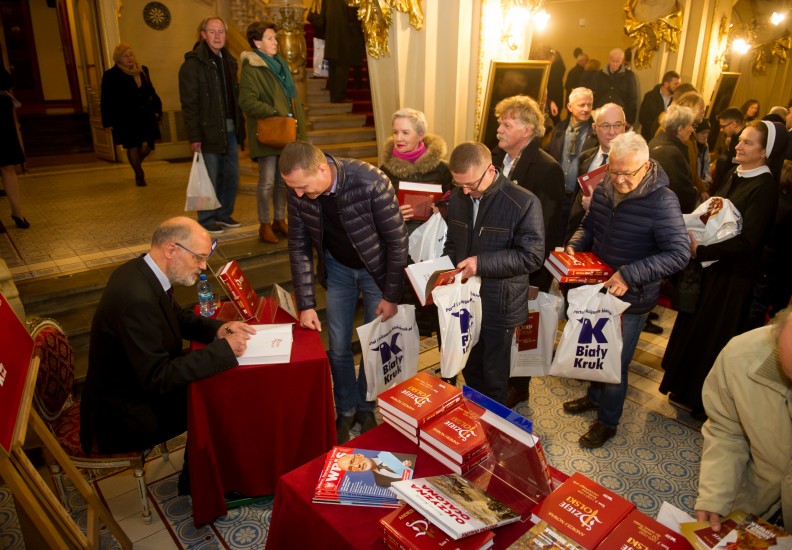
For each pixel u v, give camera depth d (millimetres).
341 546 1319
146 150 7031
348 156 6531
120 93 6285
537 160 2889
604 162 3463
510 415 1422
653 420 3223
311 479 1510
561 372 2658
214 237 4672
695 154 4590
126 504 2543
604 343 2551
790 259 2963
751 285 2924
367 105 7523
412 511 1299
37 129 9445
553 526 1271
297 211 2531
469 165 2334
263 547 2305
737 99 8773
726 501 1385
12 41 12133
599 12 6844
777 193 2746
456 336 2396
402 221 2504
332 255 2697
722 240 2777
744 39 8406
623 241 2592
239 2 8445
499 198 2461
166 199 6012
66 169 7812
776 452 1362
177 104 8758
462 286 2389
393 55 4379
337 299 2762
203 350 2141
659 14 7188
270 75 4363
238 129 4695
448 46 4594
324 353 2309
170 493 2617
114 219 5191
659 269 2432
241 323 2441
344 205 2396
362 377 2930
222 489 2338
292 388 2256
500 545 1274
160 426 2285
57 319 3516
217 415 2223
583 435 3004
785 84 8242
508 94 4480
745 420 1396
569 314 2570
